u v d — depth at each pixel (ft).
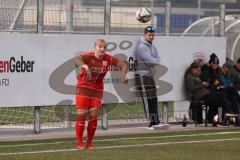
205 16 140.36
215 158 92.38
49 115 123.95
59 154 94.38
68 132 122.31
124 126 130.52
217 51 140.87
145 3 130.82
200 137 115.65
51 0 119.34
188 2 137.80
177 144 106.73
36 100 117.50
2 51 113.29
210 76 134.51
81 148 100.01
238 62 137.80
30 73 116.67
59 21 120.37
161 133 121.39
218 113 134.00
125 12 127.65
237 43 150.30
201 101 132.67
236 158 92.63
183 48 135.23
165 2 133.49
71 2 121.49
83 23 122.72
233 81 136.87
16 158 90.12
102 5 124.77
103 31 124.88
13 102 115.03
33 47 116.67
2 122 120.98
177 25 135.33
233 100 134.31
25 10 116.88
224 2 159.43
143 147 102.94
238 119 132.77
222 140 111.86
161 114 138.21
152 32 126.31
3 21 114.93
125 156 93.15
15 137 114.32
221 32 142.00
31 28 117.39
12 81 114.62
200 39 137.80
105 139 112.47
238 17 154.20
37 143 106.63
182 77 135.13
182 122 135.13
